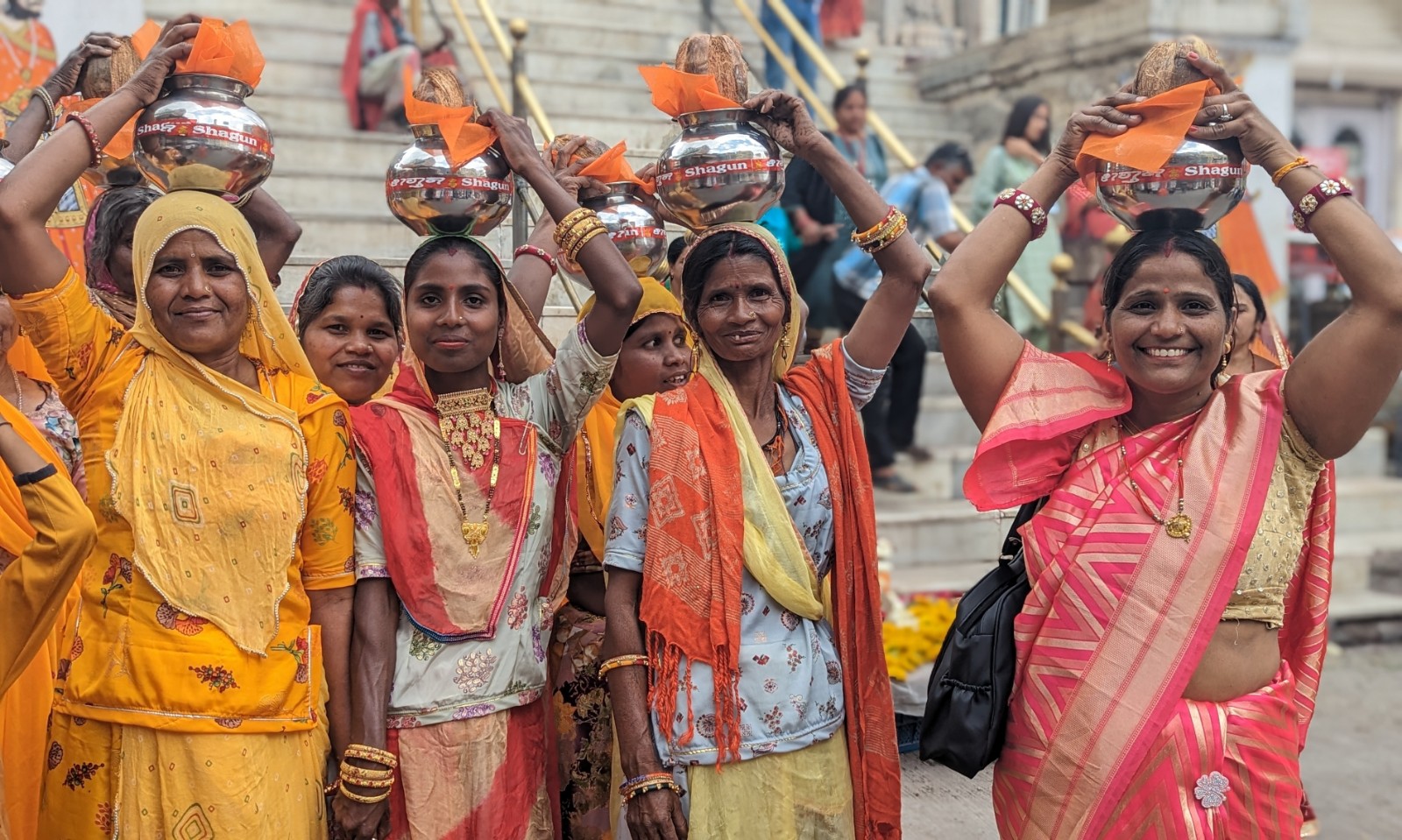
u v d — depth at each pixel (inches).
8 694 97.8
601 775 104.6
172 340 86.2
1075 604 83.8
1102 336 104.8
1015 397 88.0
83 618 85.1
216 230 84.9
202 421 86.0
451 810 87.2
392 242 224.5
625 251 109.8
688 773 85.4
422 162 89.0
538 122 204.4
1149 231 86.0
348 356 107.8
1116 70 313.7
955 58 371.9
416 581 87.7
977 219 262.2
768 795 85.5
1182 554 81.8
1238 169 83.1
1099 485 86.1
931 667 181.0
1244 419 83.9
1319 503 87.3
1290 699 85.0
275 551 86.1
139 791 82.3
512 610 90.2
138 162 88.0
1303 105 474.0
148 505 84.0
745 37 355.6
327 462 89.1
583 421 98.0
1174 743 80.7
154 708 82.1
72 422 110.6
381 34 266.7
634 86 309.3
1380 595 266.1
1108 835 81.4
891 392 243.9
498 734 89.0
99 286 104.7
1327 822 162.7
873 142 254.1
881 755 90.0
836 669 90.4
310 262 163.2
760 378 91.3
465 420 92.3
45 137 104.8
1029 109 259.1
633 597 88.4
